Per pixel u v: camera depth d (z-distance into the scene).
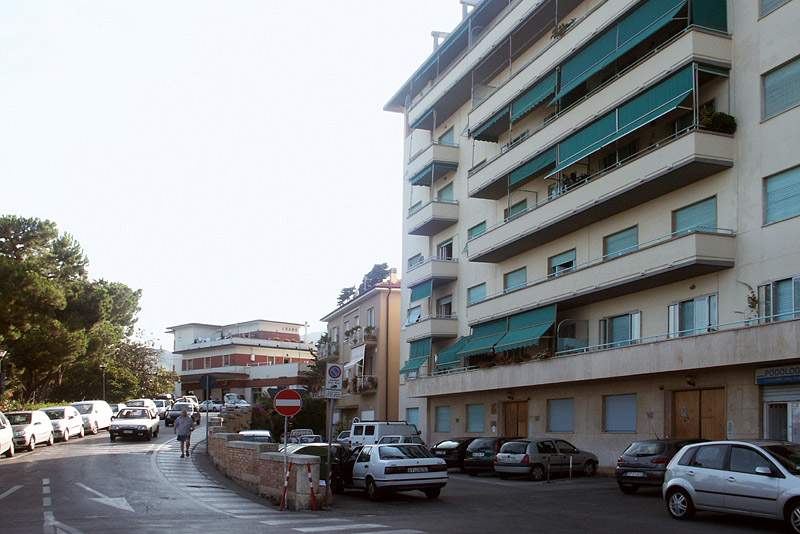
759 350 19.11
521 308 30.73
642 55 25.67
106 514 13.88
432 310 41.28
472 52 36.00
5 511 14.21
